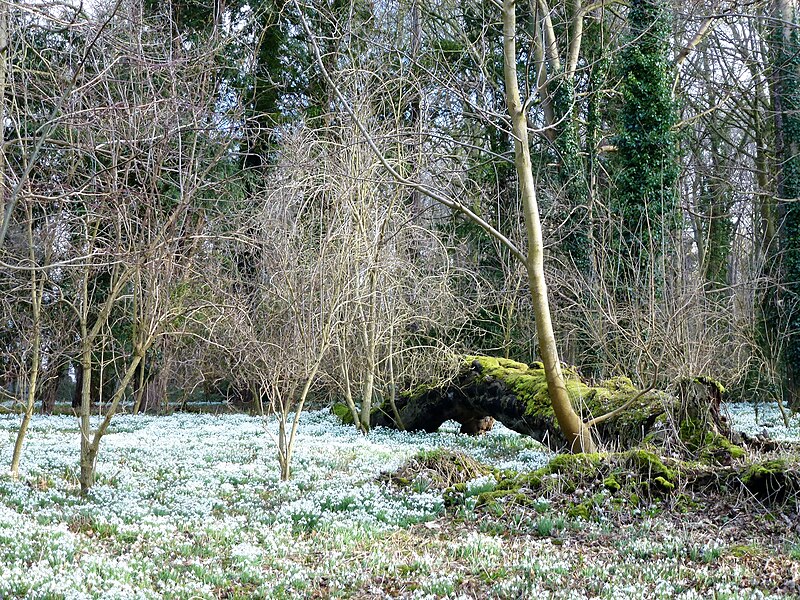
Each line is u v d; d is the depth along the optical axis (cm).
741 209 3747
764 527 949
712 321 2239
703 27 3161
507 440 1892
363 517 1017
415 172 2031
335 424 2278
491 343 2806
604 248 2041
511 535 954
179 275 1343
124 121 999
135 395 3119
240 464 1483
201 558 845
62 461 1458
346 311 1794
